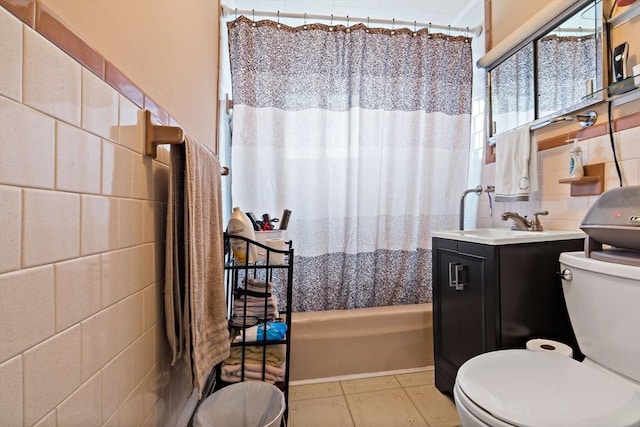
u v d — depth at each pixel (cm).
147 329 82
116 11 68
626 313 92
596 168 132
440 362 160
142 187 79
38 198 46
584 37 137
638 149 116
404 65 201
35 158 45
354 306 199
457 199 208
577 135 141
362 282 202
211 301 107
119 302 68
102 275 62
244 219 132
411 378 174
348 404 151
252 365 121
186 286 87
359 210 200
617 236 99
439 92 205
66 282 52
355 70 194
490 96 197
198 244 93
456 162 208
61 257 51
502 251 121
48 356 48
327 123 196
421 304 202
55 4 49
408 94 202
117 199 67
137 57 78
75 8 54
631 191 98
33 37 45
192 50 128
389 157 202
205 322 103
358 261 202
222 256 117
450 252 150
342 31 196
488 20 203
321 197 194
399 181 204
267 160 191
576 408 79
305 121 194
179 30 111
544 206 160
